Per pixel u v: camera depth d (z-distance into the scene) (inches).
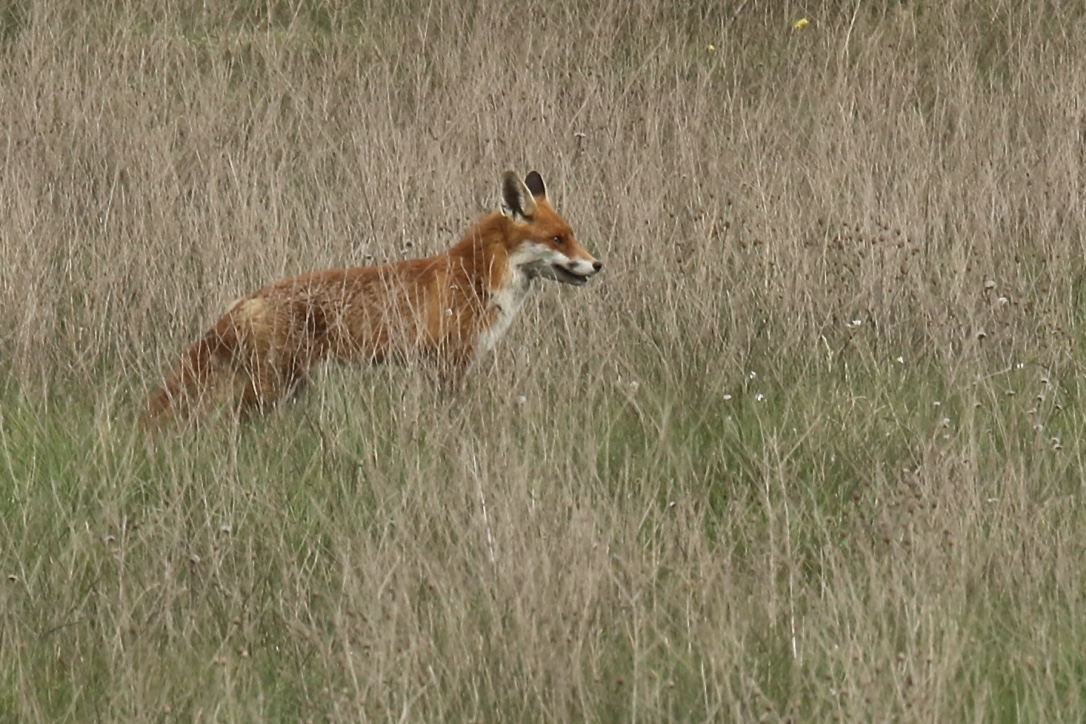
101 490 880.3
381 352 1056.8
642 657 687.1
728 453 970.7
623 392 1022.4
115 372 1088.2
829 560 785.6
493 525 783.1
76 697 698.8
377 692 660.1
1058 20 1897.1
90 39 1779.0
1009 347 1124.5
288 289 1053.8
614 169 1401.3
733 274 1264.8
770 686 695.7
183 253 1279.5
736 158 1471.5
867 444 957.8
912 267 1203.9
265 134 1488.7
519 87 1600.6
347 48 1951.3
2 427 978.7
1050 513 832.3
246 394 1033.5
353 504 850.1
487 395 1007.0
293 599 776.3
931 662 658.8
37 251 1232.8
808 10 2036.2
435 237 1288.1
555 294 1203.2
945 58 1788.9
